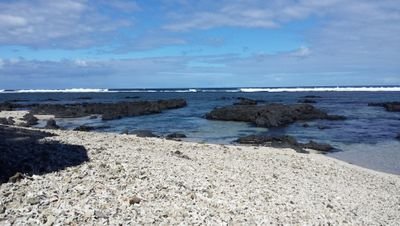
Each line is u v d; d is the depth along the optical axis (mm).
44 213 9078
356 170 22750
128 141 22734
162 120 54750
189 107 79500
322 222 11836
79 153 15133
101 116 59156
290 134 42375
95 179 11906
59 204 9703
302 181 17500
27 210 9188
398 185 19828
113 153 16047
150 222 9328
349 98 120062
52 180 11398
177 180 13180
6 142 15445
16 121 49656
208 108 76375
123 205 10164
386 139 39281
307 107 57469
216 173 15898
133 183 12062
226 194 12867
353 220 12781
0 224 8297
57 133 22688
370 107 79312
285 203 13203
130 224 9055
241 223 10336
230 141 35875
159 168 14531
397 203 16141
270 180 16516
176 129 44906
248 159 21344
